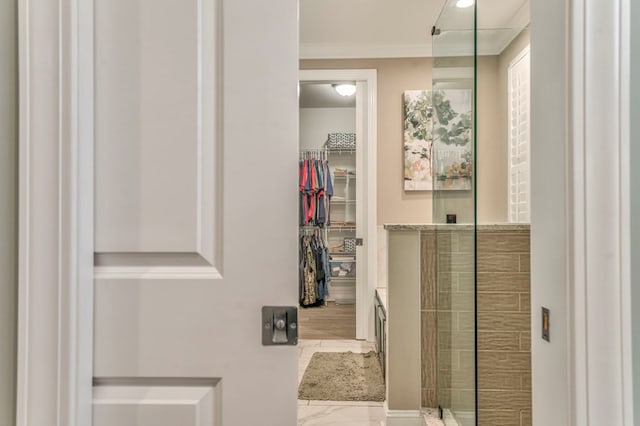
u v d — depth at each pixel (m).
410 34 3.09
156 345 0.79
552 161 0.74
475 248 1.68
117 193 0.79
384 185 3.29
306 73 3.29
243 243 0.79
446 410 2.04
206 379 0.79
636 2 0.68
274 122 0.80
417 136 3.24
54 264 0.73
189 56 0.80
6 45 0.72
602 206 0.67
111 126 0.79
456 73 1.91
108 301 0.79
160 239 0.79
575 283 0.68
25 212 0.72
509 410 1.89
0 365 0.71
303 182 5.02
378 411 2.33
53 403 0.72
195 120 0.80
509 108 2.14
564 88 0.69
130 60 0.79
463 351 1.84
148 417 0.78
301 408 2.36
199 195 0.80
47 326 0.72
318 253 5.05
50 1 0.73
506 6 2.20
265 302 0.79
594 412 0.66
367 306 3.39
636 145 0.68
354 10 2.72
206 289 0.79
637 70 0.68
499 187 2.14
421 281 2.15
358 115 3.35
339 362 3.01
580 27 0.67
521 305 1.88
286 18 0.79
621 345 0.66
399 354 2.15
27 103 0.73
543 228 0.77
